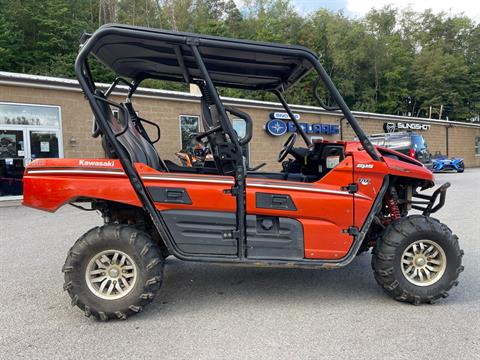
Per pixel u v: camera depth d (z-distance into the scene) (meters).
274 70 3.98
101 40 3.28
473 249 5.46
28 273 4.74
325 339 2.99
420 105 47.91
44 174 3.33
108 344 2.96
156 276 3.34
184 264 5.04
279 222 3.48
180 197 3.38
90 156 12.52
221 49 3.36
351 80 43.19
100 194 3.31
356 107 42.84
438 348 2.84
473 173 22.89
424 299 3.57
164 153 14.12
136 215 3.82
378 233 3.99
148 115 13.73
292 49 3.40
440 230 3.58
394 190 3.88
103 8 33.31
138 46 3.42
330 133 19.56
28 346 2.95
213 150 3.72
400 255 3.57
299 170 4.53
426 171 3.83
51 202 3.31
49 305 3.74
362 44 43.75
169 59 3.74
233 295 3.96
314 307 3.63
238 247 3.44
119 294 3.34
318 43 43.28
